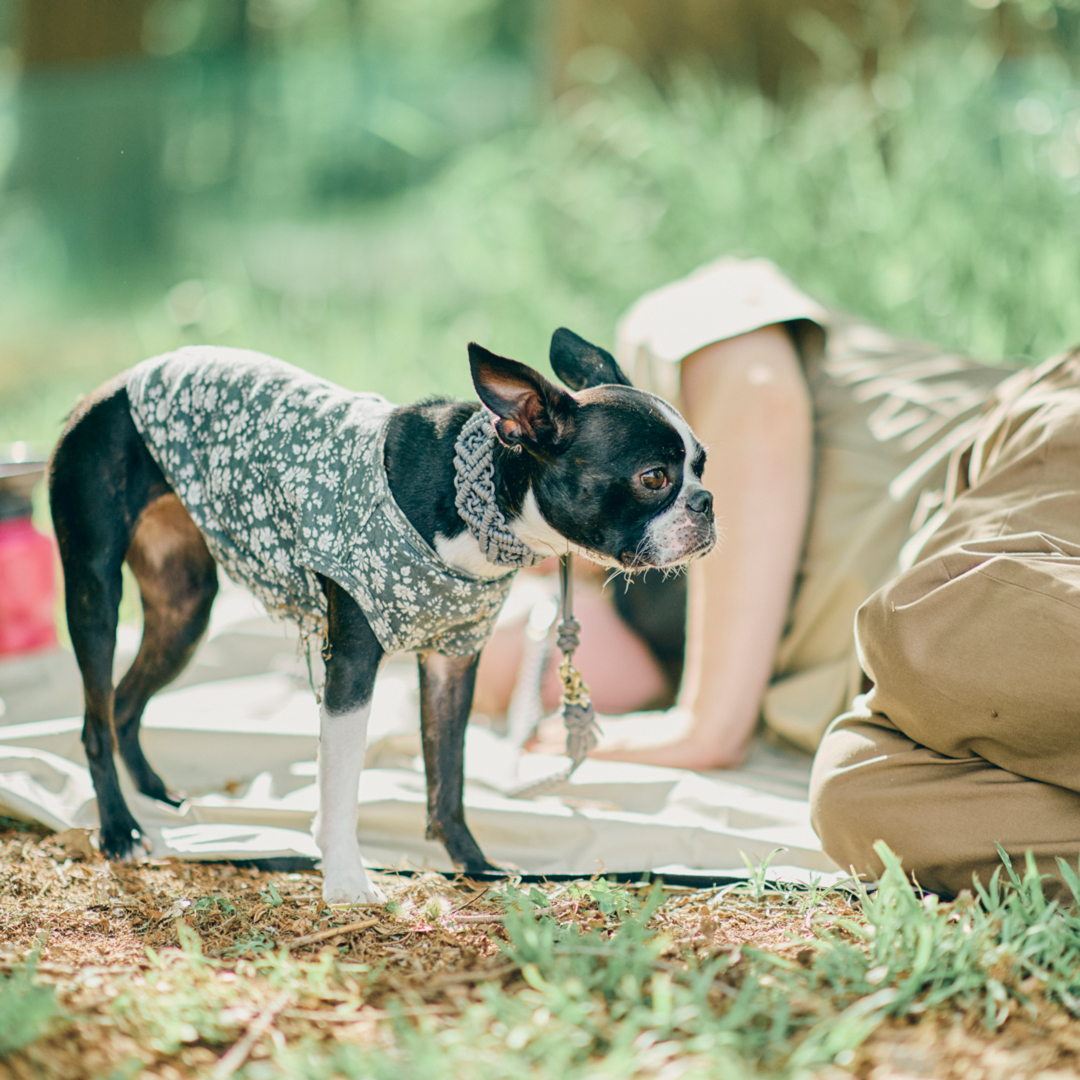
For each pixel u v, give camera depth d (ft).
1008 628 8.51
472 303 28.99
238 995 7.47
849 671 12.17
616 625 14.28
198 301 30.04
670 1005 6.94
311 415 9.34
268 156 50.49
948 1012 7.12
